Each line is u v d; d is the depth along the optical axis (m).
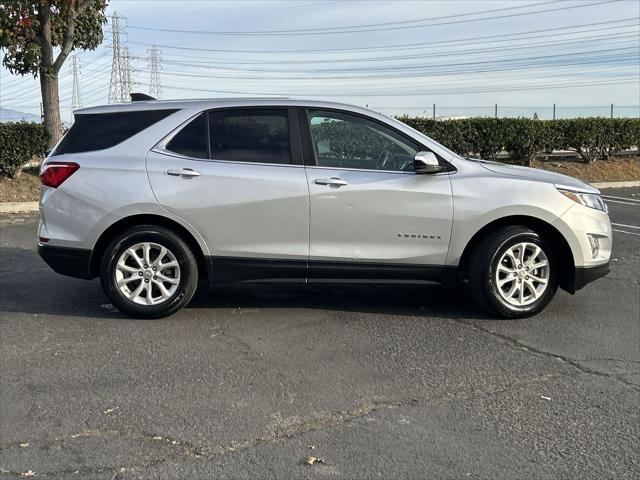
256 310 5.80
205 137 5.42
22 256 8.08
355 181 5.31
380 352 4.79
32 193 12.23
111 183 5.27
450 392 4.10
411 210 5.34
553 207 5.42
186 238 5.41
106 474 3.11
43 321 5.42
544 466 3.23
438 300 6.22
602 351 4.86
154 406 3.84
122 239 5.32
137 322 5.41
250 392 4.05
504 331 5.30
